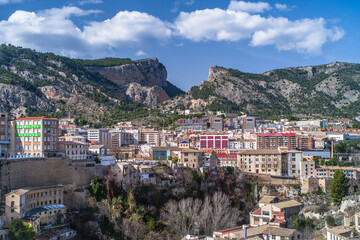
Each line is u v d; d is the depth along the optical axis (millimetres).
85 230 193125
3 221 175500
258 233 161000
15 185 195750
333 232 162250
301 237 161875
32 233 169250
